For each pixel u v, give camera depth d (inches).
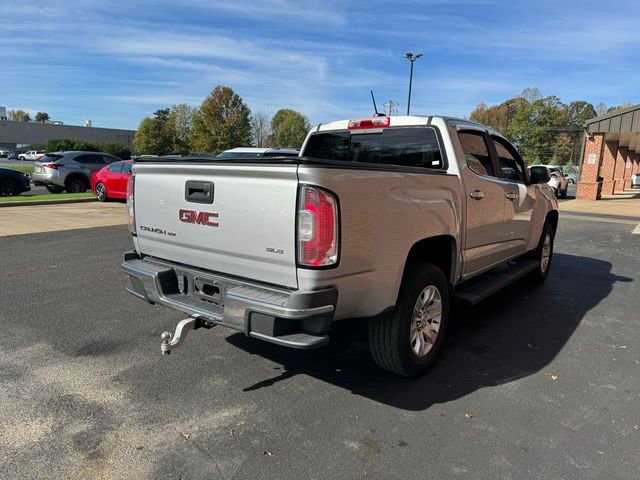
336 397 132.3
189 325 125.9
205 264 129.7
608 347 172.4
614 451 109.3
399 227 125.6
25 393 130.3
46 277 247.0
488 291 175.2
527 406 129.3
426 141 167.6
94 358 153.3
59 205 570.6
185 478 97.6
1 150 2945.4
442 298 150.9
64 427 114.8
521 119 2859.3
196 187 126.5
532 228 229.6
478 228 170.9
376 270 119.6
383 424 119.1
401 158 176.1
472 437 114.0
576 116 3715.6
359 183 112.7
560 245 393.7
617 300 231.5
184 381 139.6
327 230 105.5
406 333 135.9
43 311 196.1
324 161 105.3
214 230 123.7
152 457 104.2
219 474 99.1
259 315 109.1
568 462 105.0
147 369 146.6
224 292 124.1
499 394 135.8
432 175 140.6
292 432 114.8
